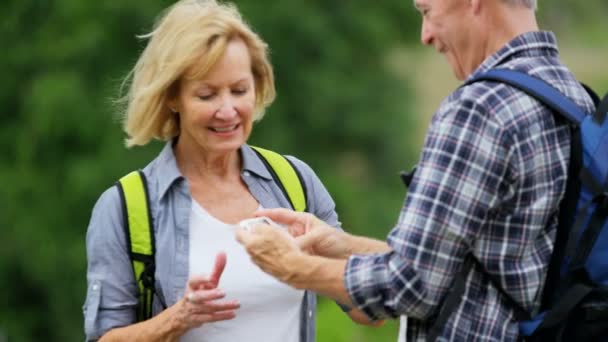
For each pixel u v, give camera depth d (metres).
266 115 23.22
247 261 4.20
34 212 21.44
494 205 3.52
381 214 24.55
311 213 4.41
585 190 3.55
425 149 3.58
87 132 21.30
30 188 21.41
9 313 21.58
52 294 21.38
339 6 24.81
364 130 24.42
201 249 4.18
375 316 3.60
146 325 3.98
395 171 25.38
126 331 4.02
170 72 4.07
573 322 3.57
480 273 3.60
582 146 3.55
